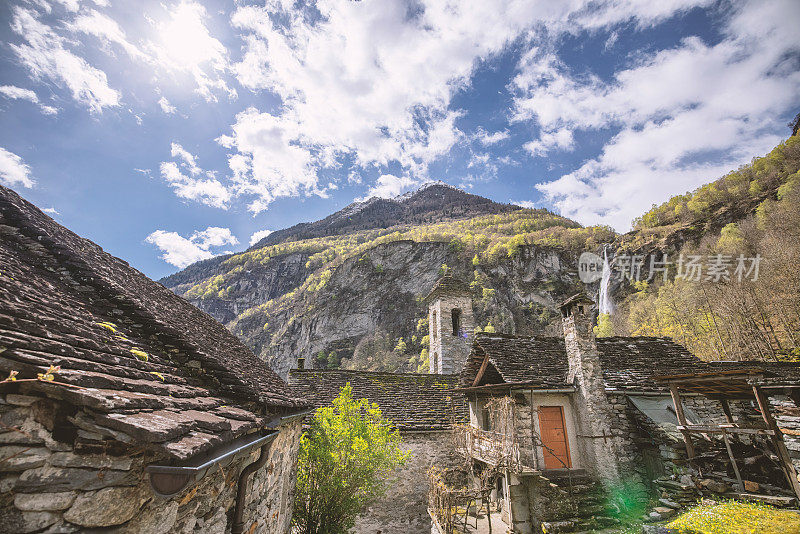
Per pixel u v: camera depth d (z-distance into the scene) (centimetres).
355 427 893
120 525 241
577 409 1008
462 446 1182
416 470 1185
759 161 6512
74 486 224
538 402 1012
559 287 7988
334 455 820
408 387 1520
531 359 1148
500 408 1034
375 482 911
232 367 545
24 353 219
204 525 358
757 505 675
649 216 8538
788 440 860
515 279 8375
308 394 1379
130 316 459
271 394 607
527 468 912
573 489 895
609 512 848
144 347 411
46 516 212
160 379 360
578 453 980
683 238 6369
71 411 232
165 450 220
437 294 2170
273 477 608
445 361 2002
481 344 1200
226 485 411
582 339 1038
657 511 771
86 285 441
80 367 255
